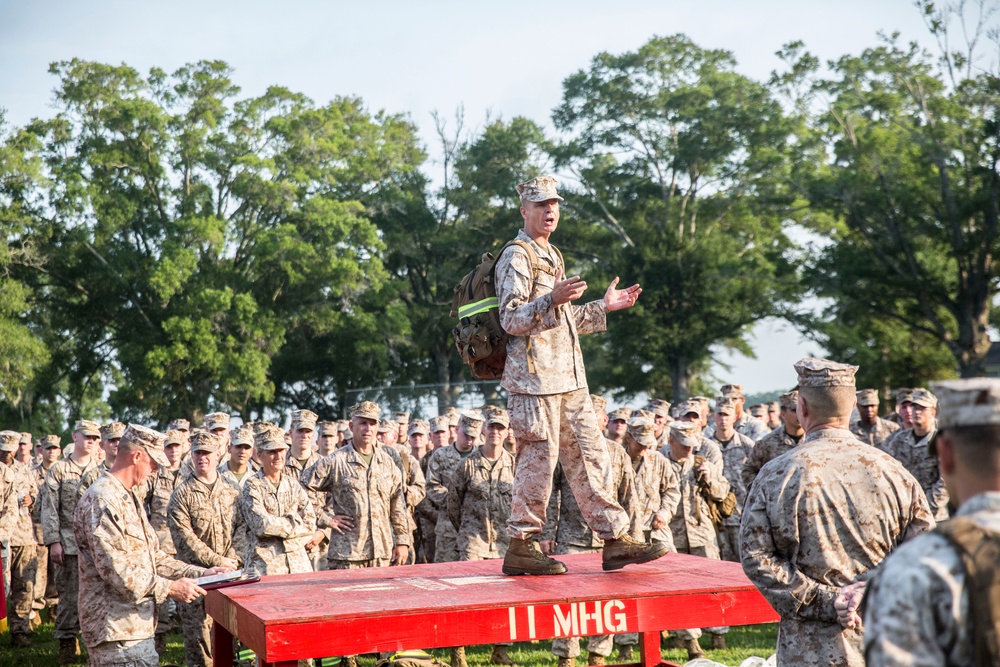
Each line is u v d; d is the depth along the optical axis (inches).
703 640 432.1
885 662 90.4
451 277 2160.4
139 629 244.7
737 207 2156.7
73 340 2016.5
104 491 243.0
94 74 1940.2
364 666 390.9
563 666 361.1
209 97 1974.7
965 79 1680.6
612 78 2142.0
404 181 2294.5
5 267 1845.5
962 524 93.7
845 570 159.5
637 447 388.5
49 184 1861.5
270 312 1831.9
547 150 2225.6
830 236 1963.6
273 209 1998.0
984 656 88.7
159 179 1971.0
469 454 427.2
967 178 1625.2
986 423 97.3
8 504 472.4
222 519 365.1
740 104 2156.7
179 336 1728.6
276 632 183.2
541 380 217.5
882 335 1849.2
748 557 164.7
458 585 218.7
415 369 2188.7
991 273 1691.7
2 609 408.5
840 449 165.0
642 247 1966.0
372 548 391.5
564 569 232.2
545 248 220.7
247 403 2014.0
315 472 393.1
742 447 485.7
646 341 1931.6
